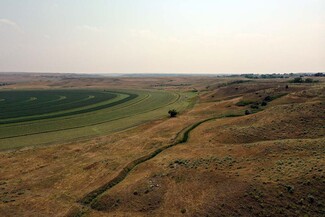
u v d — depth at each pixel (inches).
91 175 1897.1
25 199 1601.9
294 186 1322.6
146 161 2049.7
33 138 2908.5
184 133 2704.2
